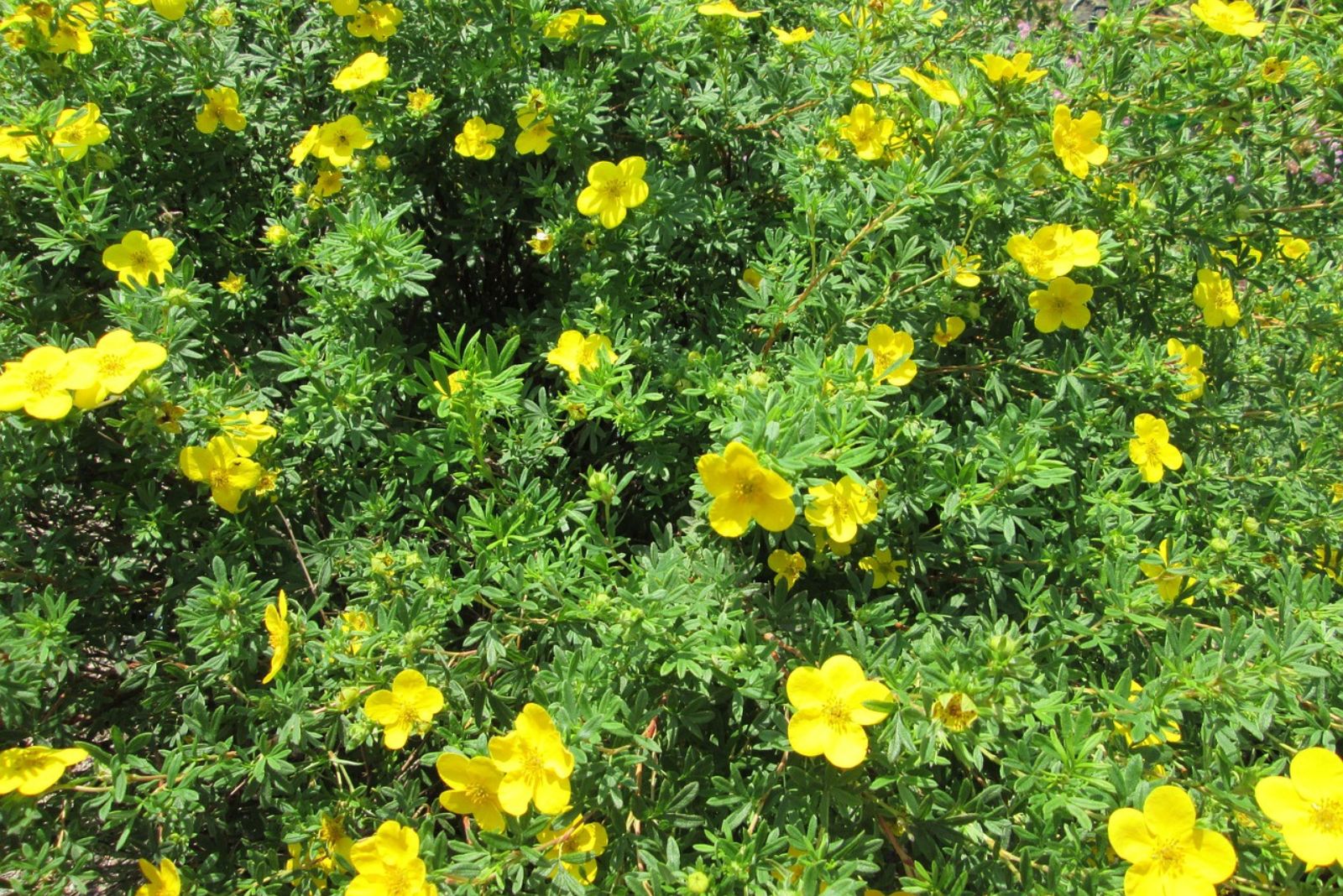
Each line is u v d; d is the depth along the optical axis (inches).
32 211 20.5
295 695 16.9
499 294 25.6
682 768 16.7
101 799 15.8
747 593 16.7
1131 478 17.9
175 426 17.2
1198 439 21.5
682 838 16.5
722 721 17.4
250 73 22.7
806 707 14.6
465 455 18.2
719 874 14.9
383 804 18.0
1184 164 21.1
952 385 20.0
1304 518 20.5
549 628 17.2
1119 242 19.7
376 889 14.9
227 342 21.0
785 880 14.6
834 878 14.8
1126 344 20.0
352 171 21.4
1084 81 20.5
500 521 17.6
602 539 17.6
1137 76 20.9
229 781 16.8
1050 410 18.5
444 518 18.4
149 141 21.5
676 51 21.9
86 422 18.6
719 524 14.9
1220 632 17.3
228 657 17.1
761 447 14.8
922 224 19.8
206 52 21.2
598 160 23.1
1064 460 18.7
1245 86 19.5
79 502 19.7
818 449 14.9
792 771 15.4
